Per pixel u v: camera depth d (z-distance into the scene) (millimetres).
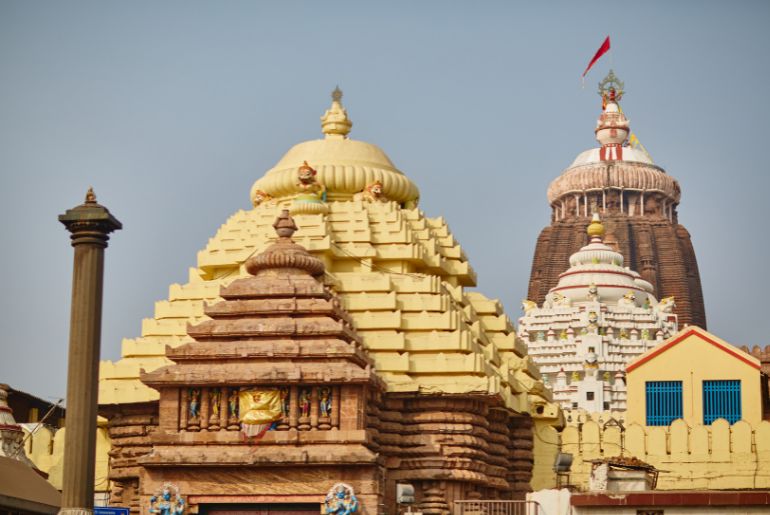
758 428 92375
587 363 176375
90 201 58688
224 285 88250
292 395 75375
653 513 69188
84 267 57625
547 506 70812
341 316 79750
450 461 80812
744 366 106062
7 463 74062
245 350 76375
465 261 96812
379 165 95938
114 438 83438
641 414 106938
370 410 78312
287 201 93375
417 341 83688
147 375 76062
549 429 94062
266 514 74562
